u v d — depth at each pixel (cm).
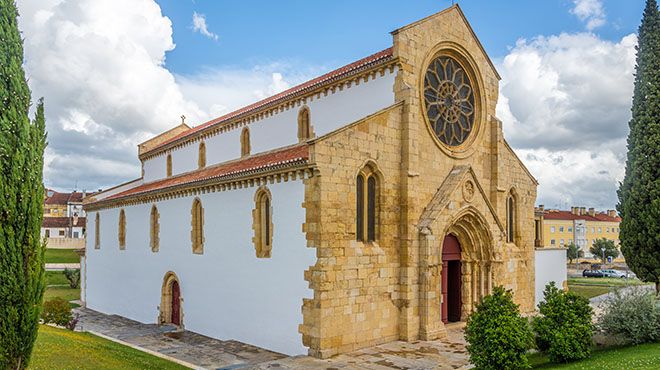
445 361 2411
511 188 3775
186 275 3550
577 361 2127
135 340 3191
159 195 3878
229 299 3105
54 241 9588
